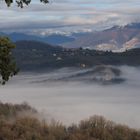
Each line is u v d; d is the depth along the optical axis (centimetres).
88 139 1861
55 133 1911
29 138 1778
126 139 1947
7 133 1798
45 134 1891
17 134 1830
